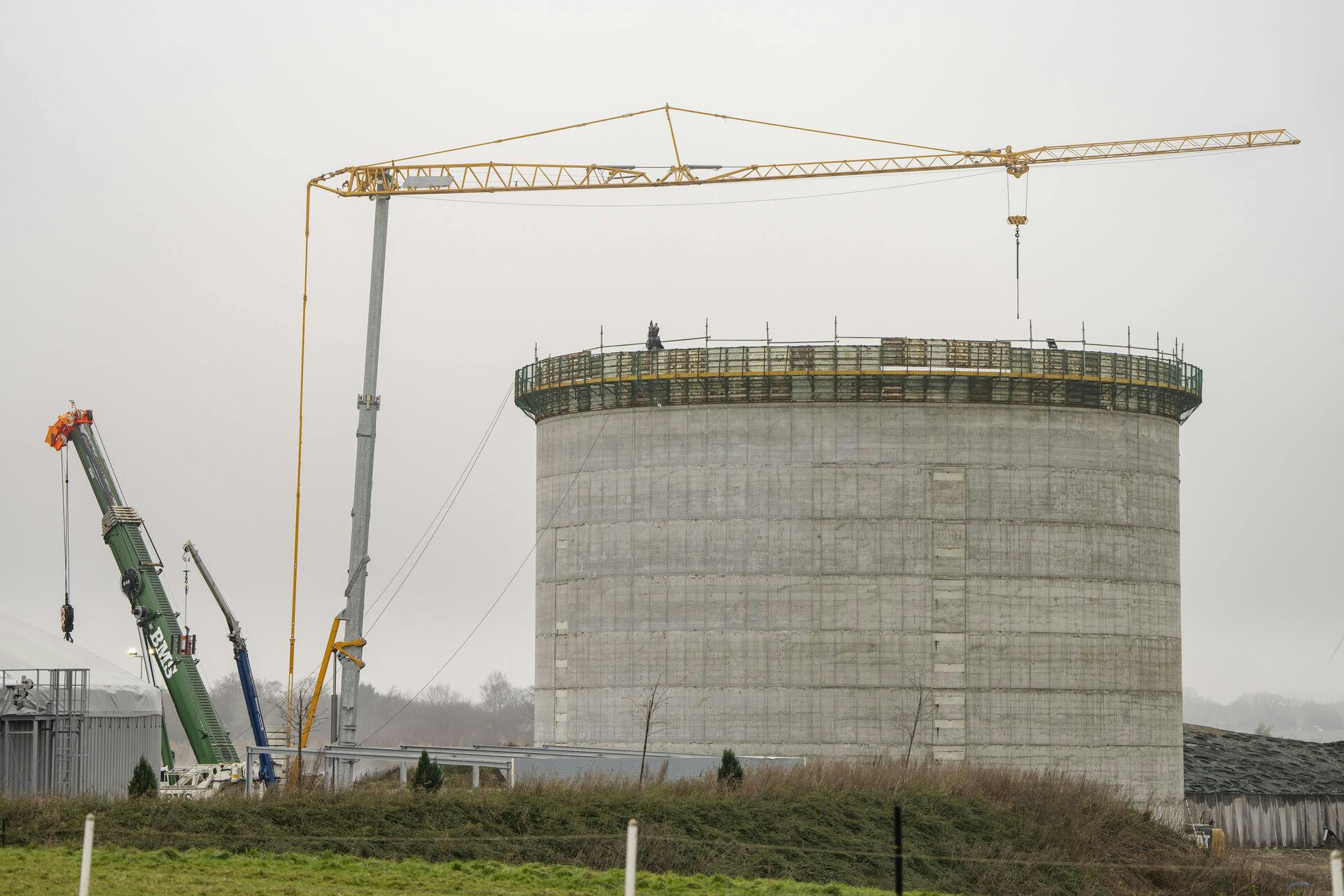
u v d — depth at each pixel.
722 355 89.38
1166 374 92.19
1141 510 91.50
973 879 61.09
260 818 51.72
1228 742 117.50
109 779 63.69
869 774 70.94
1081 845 67.81
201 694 88.00
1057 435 89.75
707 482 89.69
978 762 87.06
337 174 102.31
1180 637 93.75
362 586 92.44
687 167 107.12
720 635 88.62
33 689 61.34
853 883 56.81
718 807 60.41
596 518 92.31
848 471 88.50
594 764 70.12
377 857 49.75
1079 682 88.88
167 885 39.91
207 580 89.88
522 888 43.12
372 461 94.12
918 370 88.06
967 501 88.62
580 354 93.50
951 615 88.06
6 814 48.47
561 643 93.38
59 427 88.00
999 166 110.25
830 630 87.88
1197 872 68.12
